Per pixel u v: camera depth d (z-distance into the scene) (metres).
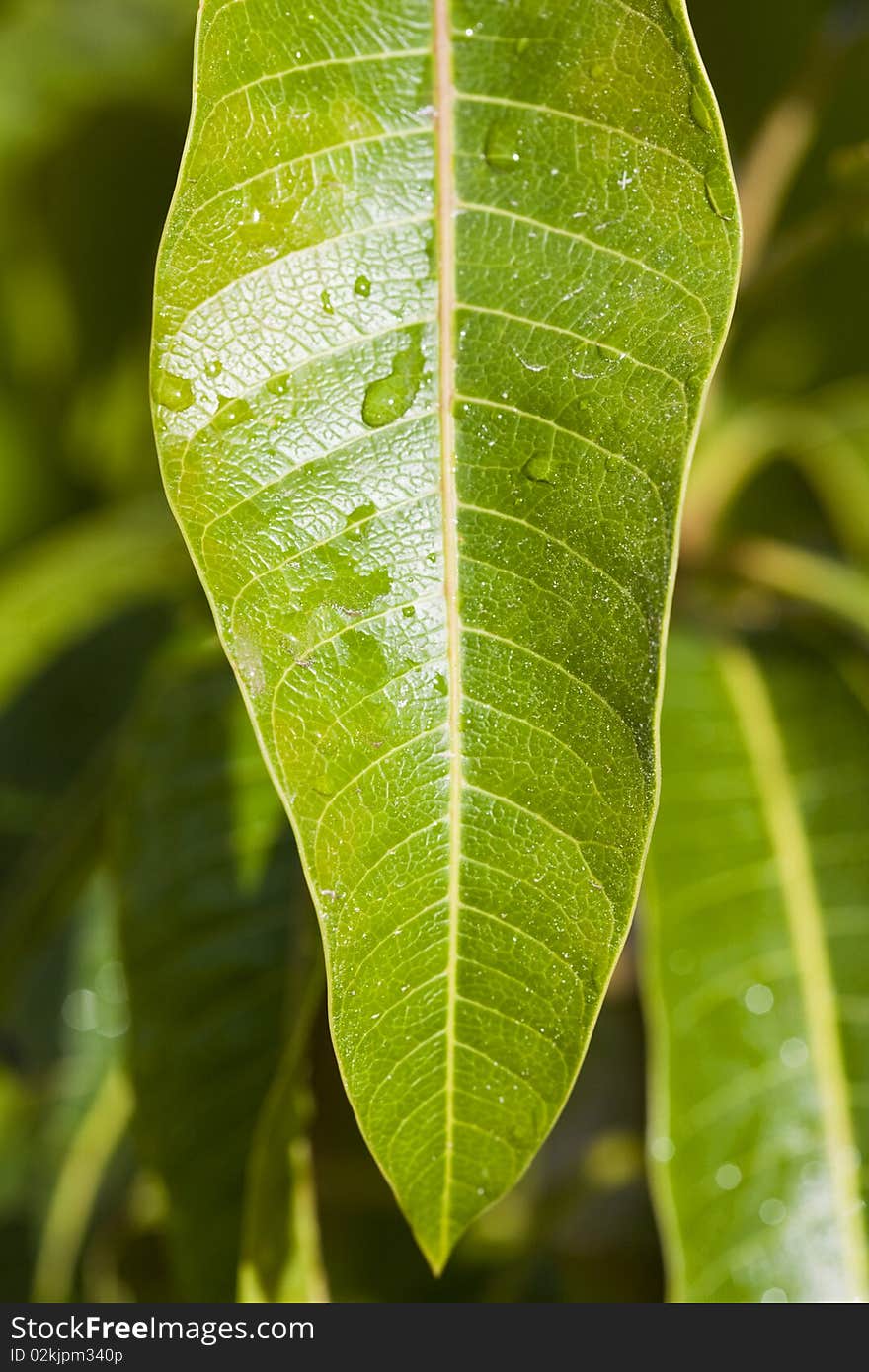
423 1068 0.37
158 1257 0.53
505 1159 0.37
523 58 0.37
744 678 0.48
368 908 0.37
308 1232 0.42
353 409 0.37
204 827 0.46
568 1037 0.37
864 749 0.47
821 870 0.46
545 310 0.37
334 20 0.37
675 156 0.36
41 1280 0.51
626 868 0.37
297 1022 0.40
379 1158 0.37
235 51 0.36
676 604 0.51
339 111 0.37
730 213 0.36
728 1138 0.45
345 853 0.37
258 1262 0.43
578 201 0.37
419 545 0.37
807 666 0.49
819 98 0.52
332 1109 0.51
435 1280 0.53
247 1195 0.44
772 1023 0.45
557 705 0.37
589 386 0.37
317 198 0.37
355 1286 0.52
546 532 0.37
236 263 0.36
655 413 0.36
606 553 0.37
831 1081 0.45
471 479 0.37
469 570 0.37
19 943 0.53
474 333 0.37
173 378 0.36
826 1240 0.44
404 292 0.37
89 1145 0.52
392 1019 0.37
